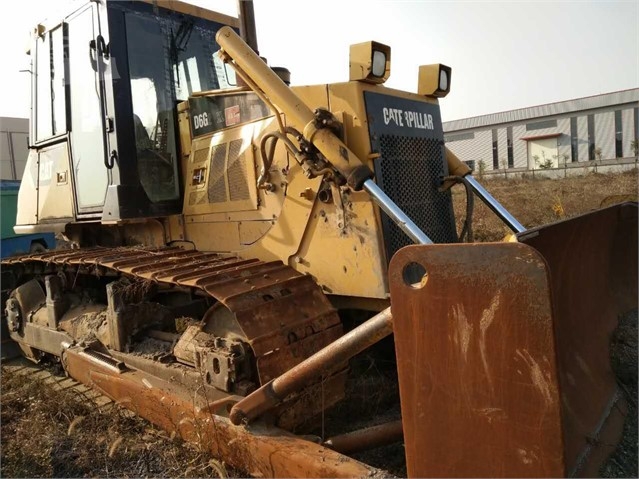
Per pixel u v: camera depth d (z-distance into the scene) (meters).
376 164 2.71
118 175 3.59
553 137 37.38
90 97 3.98
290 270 2.91
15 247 8.58
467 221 3.24
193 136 3.70
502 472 1.51
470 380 1.55
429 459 1.64
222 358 2.47
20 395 3.61
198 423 2.46
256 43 4.46
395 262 1.67
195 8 4.27
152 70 3.87
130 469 2.59
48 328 4.07
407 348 1.66
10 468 2.69
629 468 1.94
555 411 1.41
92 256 3.57
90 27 3.90
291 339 2.48
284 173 3.02
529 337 1.44
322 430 2.50
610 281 2.73
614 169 26.22
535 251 1.43
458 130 44.03
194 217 3.67
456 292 1.56
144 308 3.40
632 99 33.78
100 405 3.35
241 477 2.32
